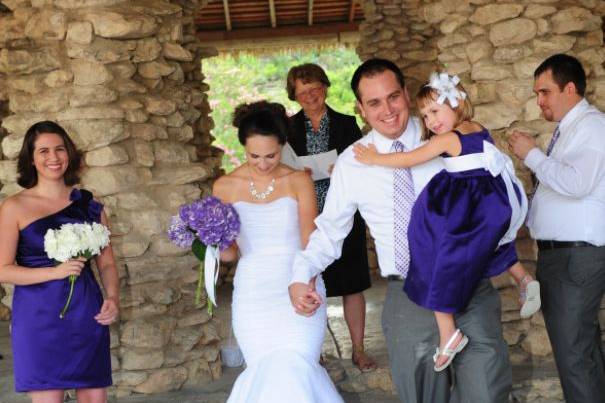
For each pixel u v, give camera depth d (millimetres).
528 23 4613
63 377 3455
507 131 4664
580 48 4688
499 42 4668
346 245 4520
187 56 4926
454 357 3148
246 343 3463
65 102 4434
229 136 15047
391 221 3193
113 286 3697
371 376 4496
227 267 8125
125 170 4457
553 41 4613
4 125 4625
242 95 15938
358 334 4594
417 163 3086
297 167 4648
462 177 3062
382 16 8312
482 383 3076
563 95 3781
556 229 3785
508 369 3146
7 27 4664
